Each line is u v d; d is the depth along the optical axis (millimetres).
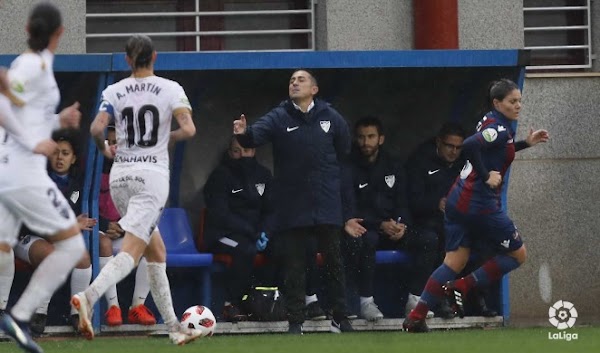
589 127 48938
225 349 30625
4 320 27656
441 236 43812
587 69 51125
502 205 43625
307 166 38469
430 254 43094
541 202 48500
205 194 43344
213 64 41094
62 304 42531
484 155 37281
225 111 46344
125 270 31141
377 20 48500
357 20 48375
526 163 48469
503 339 34781
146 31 48938
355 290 44438
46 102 27484
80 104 43125
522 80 43906
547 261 48438
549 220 48531
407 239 43406
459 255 38281
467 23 48938
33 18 27656
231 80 45438
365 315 42781
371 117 43875
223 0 49281
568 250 48594
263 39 49625
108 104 32188
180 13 49000
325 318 41281
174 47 49125
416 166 44156
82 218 39531
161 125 31984
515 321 47781
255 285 44312
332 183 38781
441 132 43938
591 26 51156
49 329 40719
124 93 32188
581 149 48844
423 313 38781
